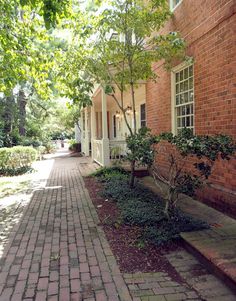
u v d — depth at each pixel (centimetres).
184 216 478
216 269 322
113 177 869
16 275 334
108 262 363
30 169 1223
